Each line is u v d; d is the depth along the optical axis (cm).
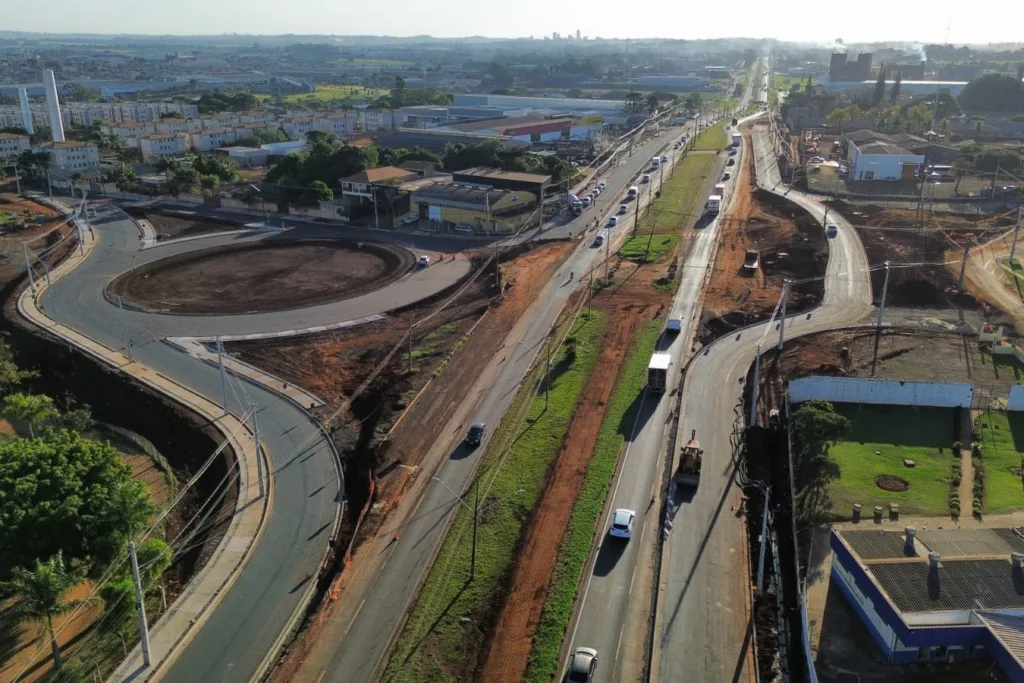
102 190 17588
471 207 13425
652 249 11969
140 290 10612
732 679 4034
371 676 4188
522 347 8450
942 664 4150
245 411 7244
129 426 7425
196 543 5531
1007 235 12212
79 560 4672
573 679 4009
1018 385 6919
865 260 11044
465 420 6894
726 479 5834
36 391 8350
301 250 12569
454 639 4384
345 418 7138
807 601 4666
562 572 4866
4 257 12488
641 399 7125
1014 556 4475
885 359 7975
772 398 7156
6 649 4578
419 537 5316
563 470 6016
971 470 6106
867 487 5856
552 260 11581
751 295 9825
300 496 5934
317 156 16650
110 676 4253
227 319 9506
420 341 8719
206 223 14525
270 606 4778
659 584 4722
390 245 12750
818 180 17162
